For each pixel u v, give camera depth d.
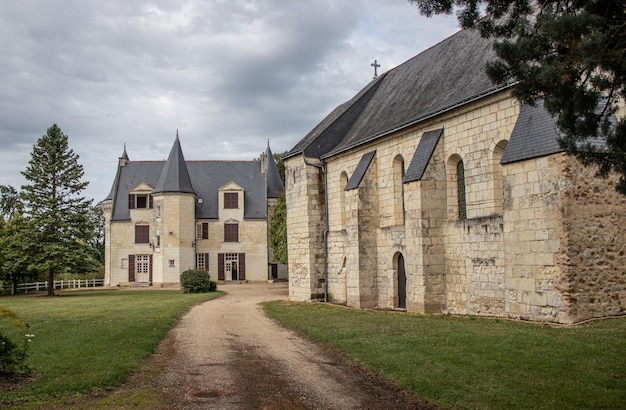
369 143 25.81
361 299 24.80
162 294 38.78
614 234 15.14
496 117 18.25
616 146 8.11
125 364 11.59
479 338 13.21
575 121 7.97
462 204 20.44
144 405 8.91
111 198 57.47
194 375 11.19
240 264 56.09
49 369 10.95
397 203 23.98
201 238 56.06
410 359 11.60
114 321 19.41
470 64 21.88
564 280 14.66
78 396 9.30
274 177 60.03
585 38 7.06
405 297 23.41
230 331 17.66
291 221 31.72
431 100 22.64
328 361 12.46
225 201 56.66
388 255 24.30
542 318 15.30
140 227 56.12
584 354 10.83
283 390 9.98
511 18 9.27
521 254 15.98
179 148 55.66
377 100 29.98
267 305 27.30
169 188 53.53
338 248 28.53
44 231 41.78
